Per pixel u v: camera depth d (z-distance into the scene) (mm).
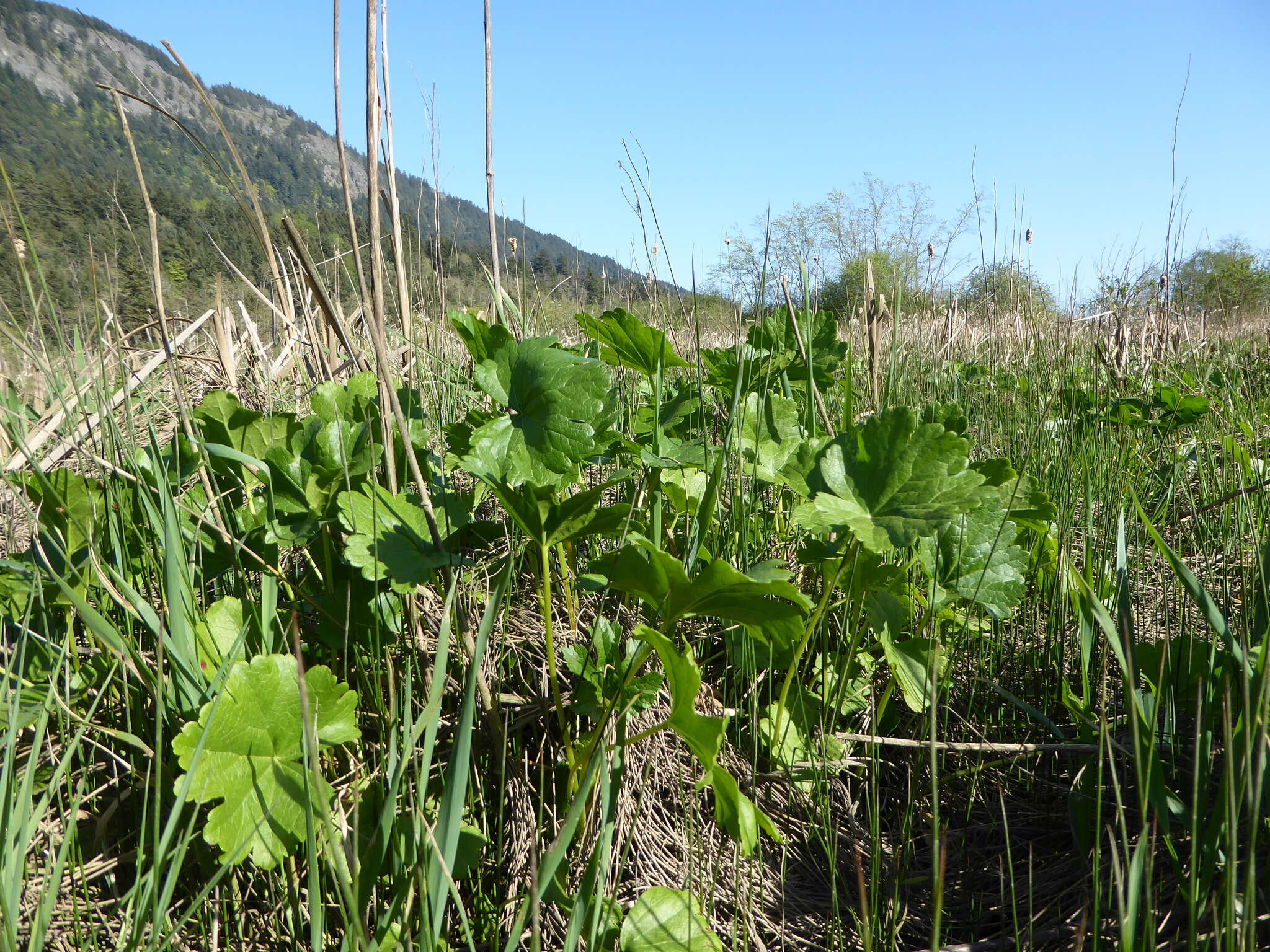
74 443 1611
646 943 1202
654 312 2564
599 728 1313
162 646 1146
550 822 1411
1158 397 3238
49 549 1509
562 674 1668
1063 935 1284
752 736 1645
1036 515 1568
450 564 1359
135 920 1004
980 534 1578
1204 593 1213
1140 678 1567
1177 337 5484
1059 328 4664
